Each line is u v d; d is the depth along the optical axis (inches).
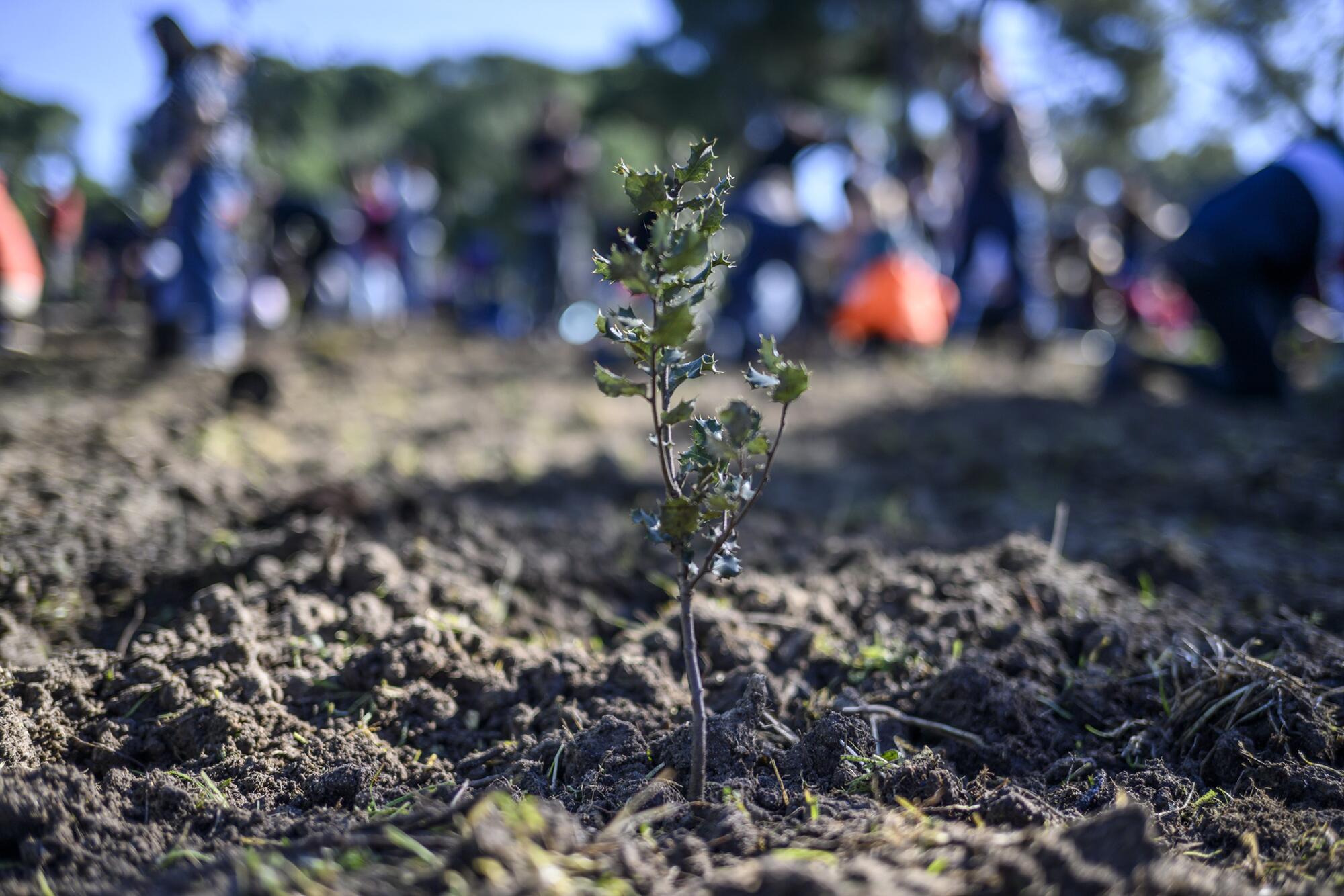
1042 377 298.0
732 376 284.0
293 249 403.2
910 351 329.4
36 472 133.9
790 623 95.4
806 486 163.9
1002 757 74.2
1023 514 148.7
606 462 168.2
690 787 62.4
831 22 956.0
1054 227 390.0
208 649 85.0
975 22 590.9
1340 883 55.4
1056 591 100.3
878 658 87.7
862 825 58.2
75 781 60.9
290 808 66.1
